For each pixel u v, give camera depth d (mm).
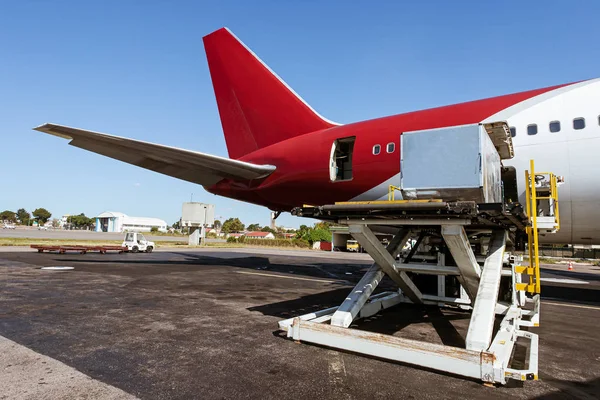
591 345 5723
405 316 7543
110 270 14680
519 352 5281
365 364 4500
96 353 4727
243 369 4258
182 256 24703
